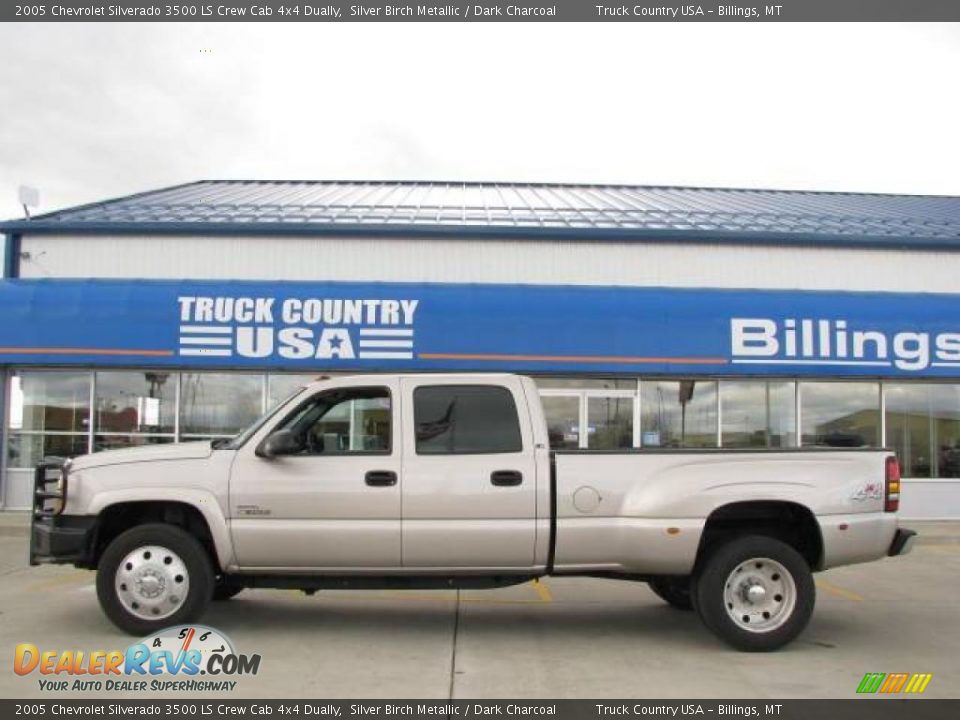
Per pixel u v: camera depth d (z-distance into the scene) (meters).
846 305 16.45
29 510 16.31
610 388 16.73
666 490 6.81
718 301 16.31
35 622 7.47
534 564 6.81
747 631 6.70
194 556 6.81
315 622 7.65
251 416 16.45
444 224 17.38
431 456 6.84
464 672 6.12
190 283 16.08
